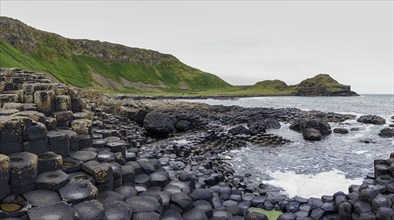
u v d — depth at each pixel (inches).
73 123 540.7
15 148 381.4
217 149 1126.4
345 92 7632.9
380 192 531.2
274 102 4544.8
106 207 370.0
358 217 497.0
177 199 456.4
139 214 378.3
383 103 4591.5
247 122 1840.6
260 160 994.7
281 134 1497.3
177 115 1786.4
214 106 2856.8
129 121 1499.8
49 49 6752.0
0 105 554.9
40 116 458.0
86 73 7096.5
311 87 7810.0
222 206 540.7
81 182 380.2
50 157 402.9
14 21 5935.0
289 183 764.6
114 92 5767.7
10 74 1012.5
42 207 319.0
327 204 553.0
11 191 342.3
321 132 1502.2
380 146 1227.2
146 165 561.6
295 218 522.0
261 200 598.9
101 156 508.4
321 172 862.5
